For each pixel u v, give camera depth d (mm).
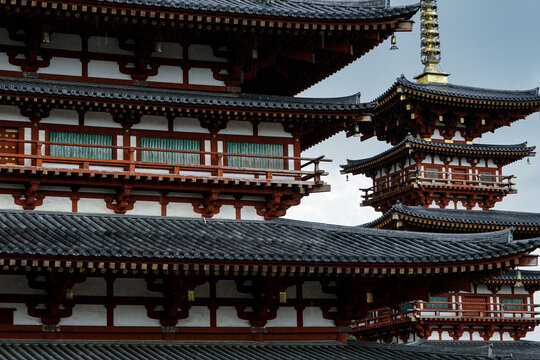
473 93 105125
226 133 52562
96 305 46156
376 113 104688
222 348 47344
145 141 51312
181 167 50219
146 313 46938
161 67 52969
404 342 105625
